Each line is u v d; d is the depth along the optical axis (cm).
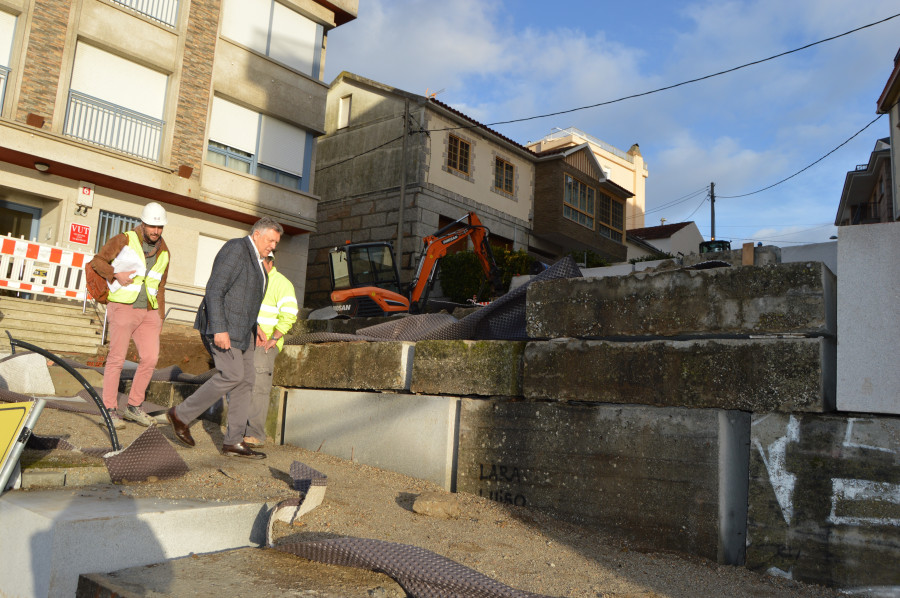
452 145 2348
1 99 1334
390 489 477
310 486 389
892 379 341
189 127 1611
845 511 341
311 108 1903
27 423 346
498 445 476
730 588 333
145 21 1545
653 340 432
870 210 2956
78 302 1270
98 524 290
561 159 2716
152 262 529
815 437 356
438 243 1519
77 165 1394
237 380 477
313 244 2478
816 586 341
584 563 357
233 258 469
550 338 467
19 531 303
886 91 1931
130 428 522
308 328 884
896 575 323
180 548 321
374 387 554
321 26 1961
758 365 375
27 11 1356
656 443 405
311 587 281
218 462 469
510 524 417
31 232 1458
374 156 2352
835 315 384
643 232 4016
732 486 388
